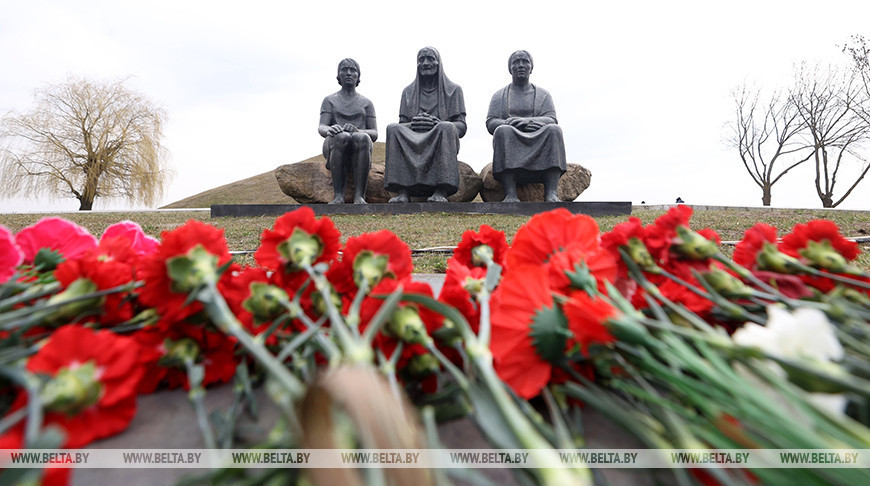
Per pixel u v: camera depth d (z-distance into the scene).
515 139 10.22
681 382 0.41
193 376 0.53
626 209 9.63
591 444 0.50
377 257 0.69
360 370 0.34
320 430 0.31
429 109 11.08
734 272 0.70
